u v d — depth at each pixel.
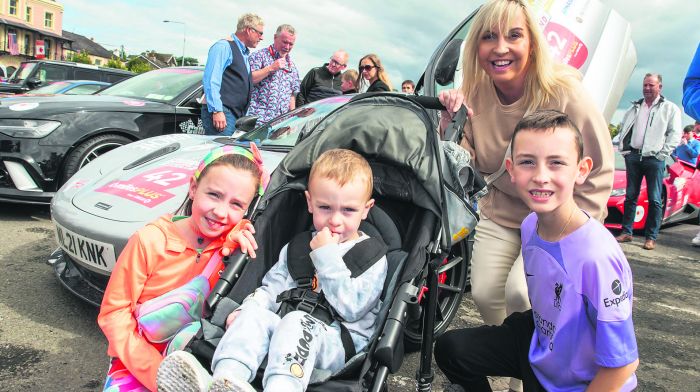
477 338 1.88
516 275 2.14
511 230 2.36
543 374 1.71
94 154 4.63
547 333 1.67
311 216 2.27
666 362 3.17
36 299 3.12
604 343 1.50
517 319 1.89
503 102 2.35
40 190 4.42
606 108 4.33
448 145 2.12
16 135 4.31
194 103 5.42
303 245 1.94
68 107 4.62
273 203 2.10
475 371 1.90
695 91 2.18
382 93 2.38
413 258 1.83
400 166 2.16
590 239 1.55
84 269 2.89
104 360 2.55
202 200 1.81
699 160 8.26
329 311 1.71
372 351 1.58
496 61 2.16
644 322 3.86
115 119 4.74
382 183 2.22
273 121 4.18
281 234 2.13
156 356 1.70
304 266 1.88
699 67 2.17
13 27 51.12
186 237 1.89
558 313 1.60
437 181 2.03
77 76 11.24
